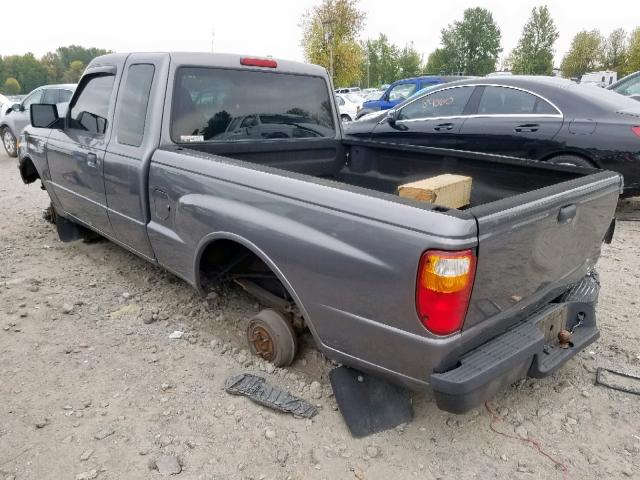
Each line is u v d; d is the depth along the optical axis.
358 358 2.45
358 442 2.58
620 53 66.44
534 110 6.01
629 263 4.93
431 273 2.01
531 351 2.36
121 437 2.57
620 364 3.27
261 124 3.87
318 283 2.45
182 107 3.48
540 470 2.45
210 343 3.42
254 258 3.29
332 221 2.34
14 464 2.40
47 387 2.95
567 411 2.86
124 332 3.56
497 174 3.41
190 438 2.58
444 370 2.19
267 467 2.42
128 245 3.97
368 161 4.22
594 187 2.69
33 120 4.51
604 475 2.43
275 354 3.12
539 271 2.47
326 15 37.59
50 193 5.02
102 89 3.99
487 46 92.12
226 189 2.86
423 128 6.86
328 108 4.30
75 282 4.36
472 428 2.71
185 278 3.42
